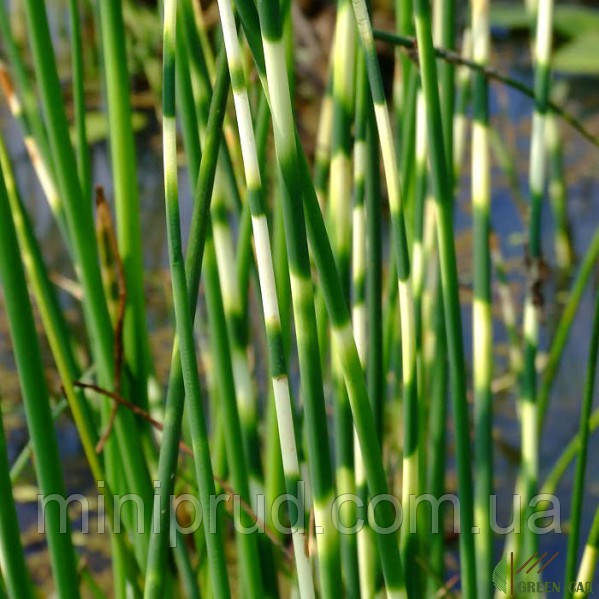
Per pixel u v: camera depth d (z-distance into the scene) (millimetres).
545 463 1744
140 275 998
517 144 3080
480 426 994
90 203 1006
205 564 1079
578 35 4047
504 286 1421
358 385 873
